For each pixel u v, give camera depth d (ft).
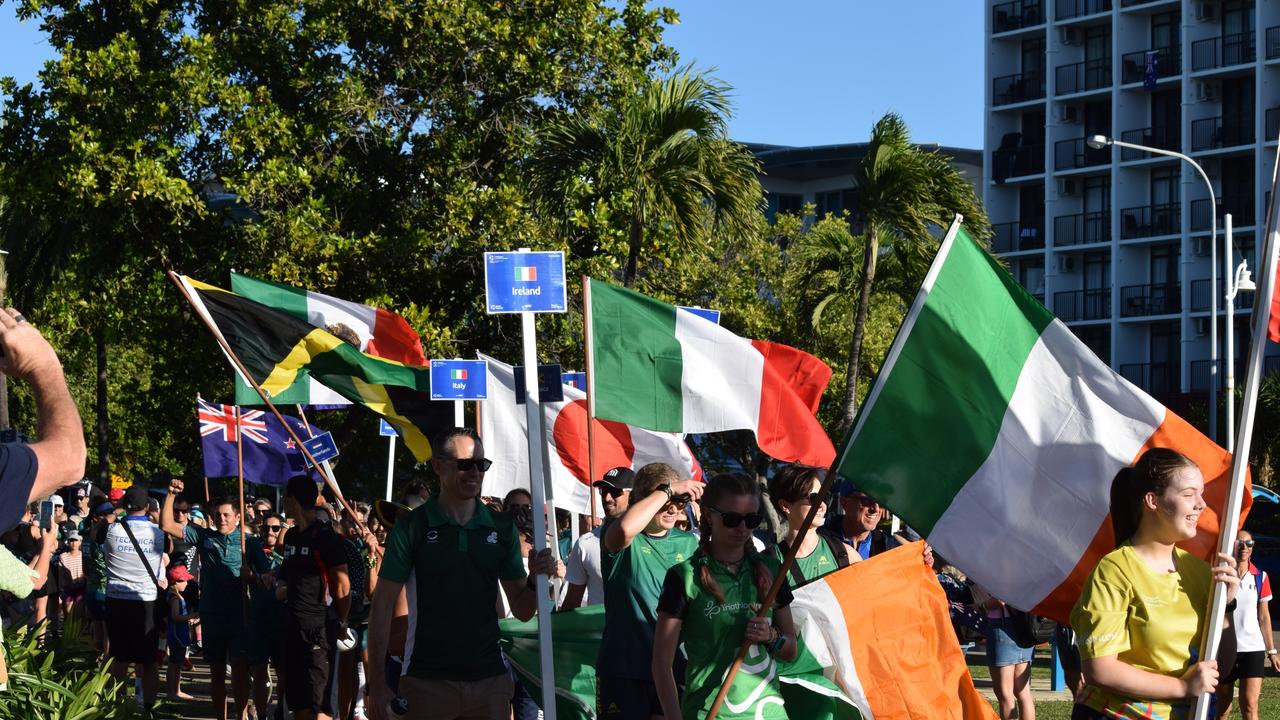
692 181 57.88
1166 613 16.34
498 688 22.16
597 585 27.32
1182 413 179.52
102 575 50.19
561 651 26.58
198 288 35.19
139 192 73.97
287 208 78.48
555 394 29.14
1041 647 63.77
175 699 45.60
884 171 65.36
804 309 100.78
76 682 24.54
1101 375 19.56
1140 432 19.34
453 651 21.72
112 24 81.41
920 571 23.66
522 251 25.75
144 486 42.98
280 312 36.06
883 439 19.61
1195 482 16.33
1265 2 173.06
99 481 109.70
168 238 79.00
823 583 23.00
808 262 93.76
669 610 19.13
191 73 75.61
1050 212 195.31
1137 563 16.40
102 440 110.01
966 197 65.67
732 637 19.26
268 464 48.49
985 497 19.61
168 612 46.55
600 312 30.55
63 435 10.34
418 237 78.74
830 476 19.51
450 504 22.09
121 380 153.48
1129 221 187.21
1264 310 17.47
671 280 81.41
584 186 61.11
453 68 80.74
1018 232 201.77
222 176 78.54
